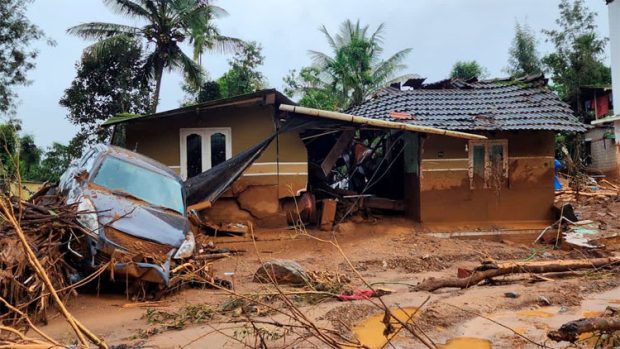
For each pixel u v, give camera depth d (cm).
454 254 1184
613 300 760
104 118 2659
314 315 646
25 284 585
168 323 603
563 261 942
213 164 1403
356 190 1714
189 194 1248
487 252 1208
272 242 1277
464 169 1477
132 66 2733
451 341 569
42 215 681
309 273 866
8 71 2483
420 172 1456
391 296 777
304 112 1253
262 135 1414
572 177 2309
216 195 1266
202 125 1401
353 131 1402
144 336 553
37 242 647
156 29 2744
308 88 3647
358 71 3372
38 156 2442
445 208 1464
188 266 760
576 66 3234
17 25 2483
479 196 1483
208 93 3006
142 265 692
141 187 838
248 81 3259
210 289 804
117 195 798
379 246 1244
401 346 546
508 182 1498
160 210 813
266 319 623
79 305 677
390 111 1598
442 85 1808
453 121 1494
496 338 577
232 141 1405
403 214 1570
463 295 791
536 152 1513
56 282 653
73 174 884
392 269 1078
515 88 1717
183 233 782
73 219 710
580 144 2736
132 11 2689
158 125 1388
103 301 702
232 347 519
